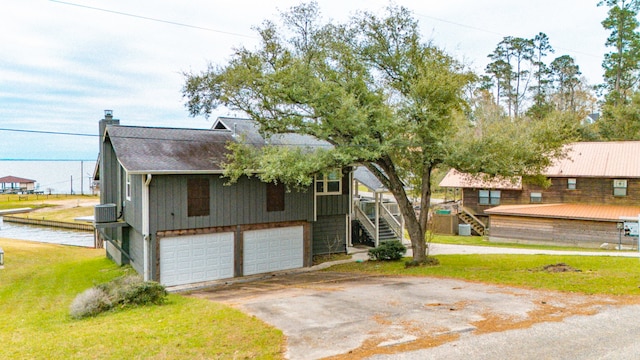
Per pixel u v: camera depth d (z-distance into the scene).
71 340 6.71
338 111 12.42
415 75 13.70
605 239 23.17
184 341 6.49
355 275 14.48
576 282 10.63
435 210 29.16
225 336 6.72
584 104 45.38
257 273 16.06
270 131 14.51
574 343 6.32
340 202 19.31
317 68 13.41
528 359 5.75
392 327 7.14
